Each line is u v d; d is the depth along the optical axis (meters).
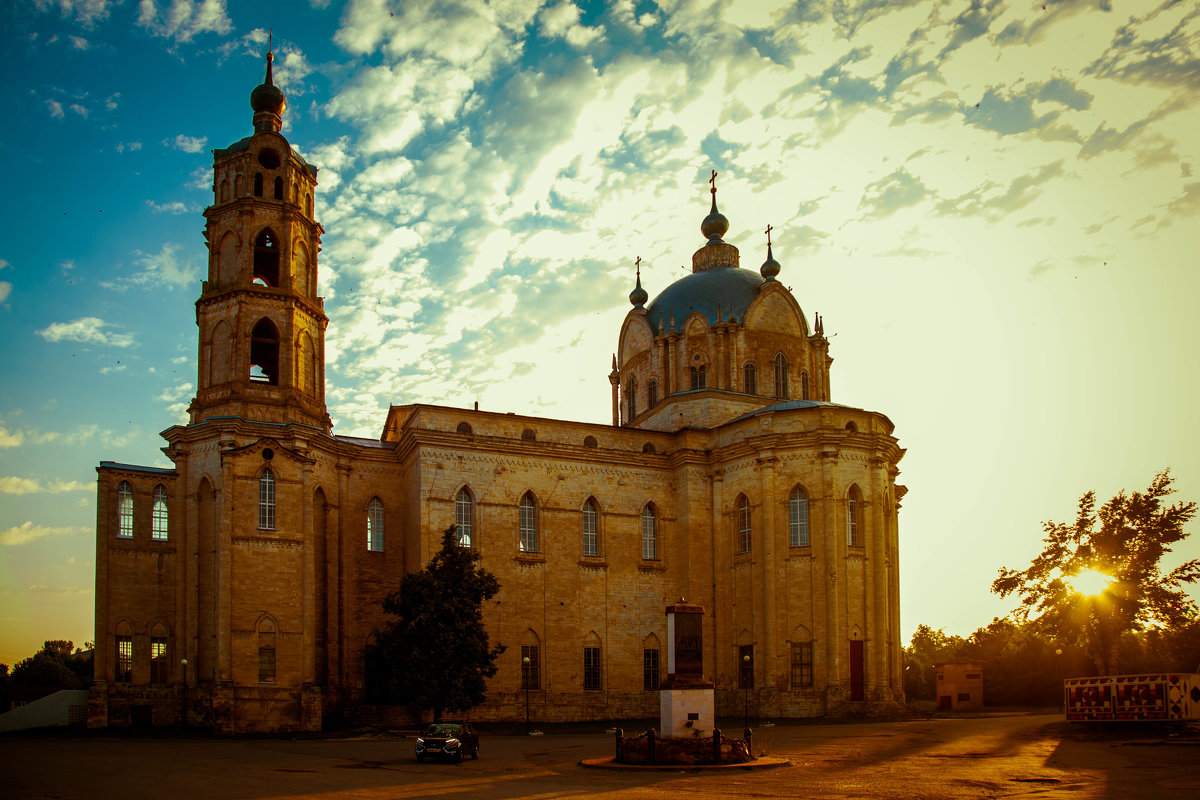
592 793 32.09
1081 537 74.62
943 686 95.81
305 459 67.62
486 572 65.75
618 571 77.12
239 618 63.44
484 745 53.72
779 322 90.00
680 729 41.59
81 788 34.06
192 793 32.59
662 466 80.50
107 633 65.94
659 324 91.88
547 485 76.06
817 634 70.38
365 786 34.44
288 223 73.25
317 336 74.69
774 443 73.81
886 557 74.94
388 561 74.44
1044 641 99.00
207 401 69.00
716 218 98.88
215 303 71.25
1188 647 96.06
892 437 75.31
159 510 69.56
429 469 71.69
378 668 67.56
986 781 34.12
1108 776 34.69
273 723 62.72
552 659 73.19
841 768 38.81
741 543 76.75
